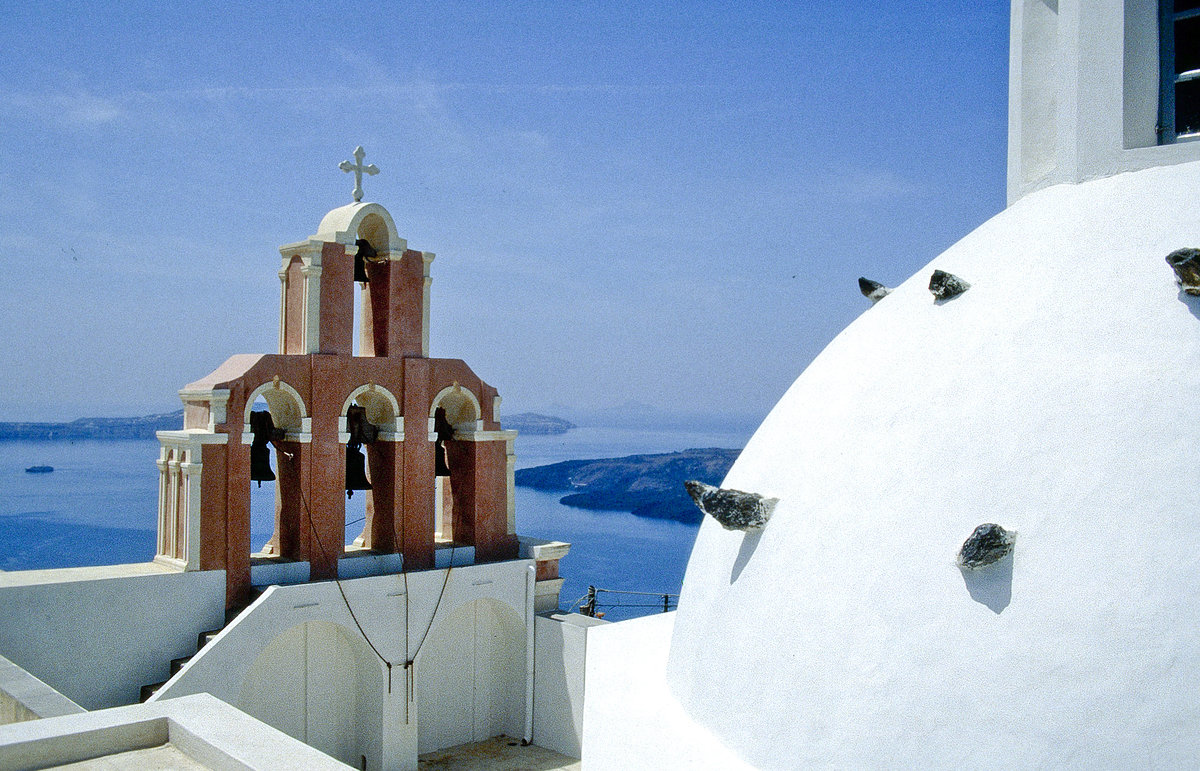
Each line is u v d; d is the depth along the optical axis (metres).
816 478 7.38
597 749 8.40
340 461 19.53
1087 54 7.75
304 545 19.03
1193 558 5.49
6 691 12.26
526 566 21.03
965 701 5.85
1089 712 5.45
